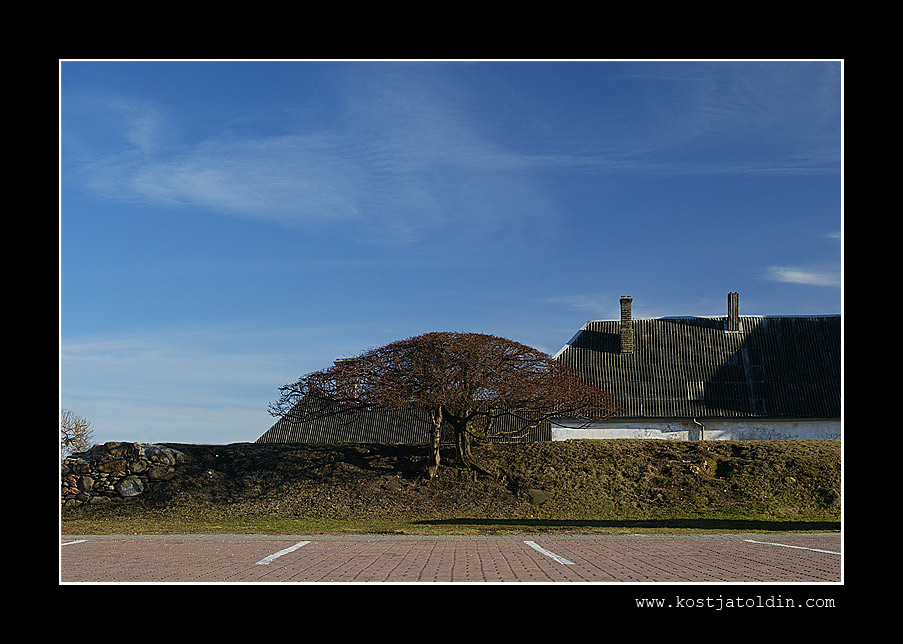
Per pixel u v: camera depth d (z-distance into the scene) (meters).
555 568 10.92
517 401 22.98
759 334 42.47
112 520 21.59
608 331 43.66
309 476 23.88
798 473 22.98
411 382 22.95
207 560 12.11
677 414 38.91
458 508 21.84
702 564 11.37
